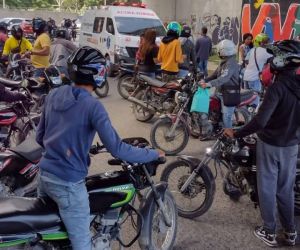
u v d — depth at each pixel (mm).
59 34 9211
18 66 10148
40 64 8891
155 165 3332
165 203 3742
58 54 8852
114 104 10836
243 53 12273
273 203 4191
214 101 7203
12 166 4113
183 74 10242
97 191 3086
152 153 3078
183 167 4863
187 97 7121
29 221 2729
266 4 20359
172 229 3893
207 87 6898
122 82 11312
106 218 3162
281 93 3875
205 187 4617
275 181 4148
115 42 14836
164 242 3846
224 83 6996
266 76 5230
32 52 8805
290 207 4230
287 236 4285
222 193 5465
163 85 8086
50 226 2793
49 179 2789
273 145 4031
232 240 4363
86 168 2850
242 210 5031
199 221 4738
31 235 2744
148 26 15672
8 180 4148
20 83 6289
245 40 12375
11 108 5605
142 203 3496
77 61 2805
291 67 3875
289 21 19156
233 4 22844
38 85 6375
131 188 3219
